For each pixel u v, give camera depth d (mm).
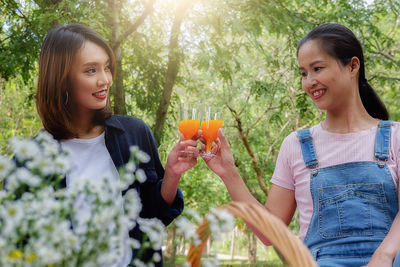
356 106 1539
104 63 1437
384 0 6402
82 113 1491
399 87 8688
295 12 6250
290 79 7637
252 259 19938
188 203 11086
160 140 6285
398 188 1391
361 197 1385
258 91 6578
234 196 1605
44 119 1442
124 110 5418
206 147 1667
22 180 646
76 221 680
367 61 6367
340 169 1450
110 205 685
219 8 5520
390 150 1432
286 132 8969
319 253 1374
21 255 597
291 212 1639
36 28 4875
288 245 820
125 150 1529
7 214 593
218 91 8852
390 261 1158
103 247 649
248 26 5656
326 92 1494
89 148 1481
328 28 1509
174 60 6258
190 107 1647
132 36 6656
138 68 7000
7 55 5547
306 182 1523
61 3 4363
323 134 1558
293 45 6164
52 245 599
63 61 1390
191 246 849
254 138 9555
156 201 1525
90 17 4535
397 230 1220
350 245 1328
